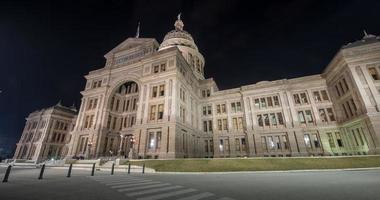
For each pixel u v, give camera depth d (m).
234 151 40.06
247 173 17.36
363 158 21.33
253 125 39.72
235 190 8.38
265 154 36.97
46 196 7.21
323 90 37.19
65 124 61.81
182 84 36.41
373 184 9.20
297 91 39.09
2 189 8.76
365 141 28.12
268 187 9.12
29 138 59.41
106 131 38.03
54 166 27.31
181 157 30.19
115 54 46.72
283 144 36.50
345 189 8.09
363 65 29.44
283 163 20.94
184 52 54.88
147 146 30.47
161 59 36.53
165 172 19.25
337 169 18.30
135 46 44.59
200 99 47.41
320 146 34.09
